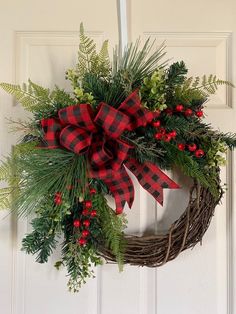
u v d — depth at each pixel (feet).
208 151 2.62
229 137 2.69
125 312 3.05
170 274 3.07
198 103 2.66
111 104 2.53
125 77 2.49
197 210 2.71
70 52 3.11
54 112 2.56
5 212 3.07
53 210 2.52
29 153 2.51
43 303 3.05
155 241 2.73
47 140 2.45
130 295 3.06
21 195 2.48
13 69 3.11
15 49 3.12
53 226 2.55
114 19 3.12
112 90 2.53
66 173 2.42
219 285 3.07
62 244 2.88
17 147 2.58
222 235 3.09
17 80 3.11
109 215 2.64
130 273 3.06
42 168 2.44
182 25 3.13
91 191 2.56
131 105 2.38
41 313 3.05
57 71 3.10
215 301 3.06
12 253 3.07
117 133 2.37
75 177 2.43
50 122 2.47
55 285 3.06
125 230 3.05
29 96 2.63
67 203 2.46
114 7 3.12
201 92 2.65
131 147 2.43
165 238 2.72
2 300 3.05
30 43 3.13
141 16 3.12
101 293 3.05
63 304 3.05
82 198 2.45
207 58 3.12
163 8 3.12
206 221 2.75
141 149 2.49
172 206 3.05
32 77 3.10
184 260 3.07
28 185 2.47
